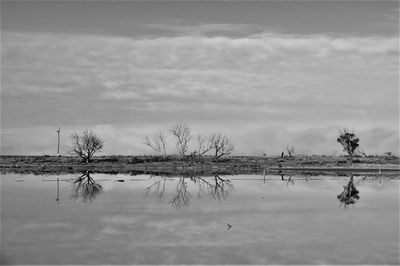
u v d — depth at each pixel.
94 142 94.62
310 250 20.09
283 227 25.11
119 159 99.69
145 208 32.25
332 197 38.91
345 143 95.56
